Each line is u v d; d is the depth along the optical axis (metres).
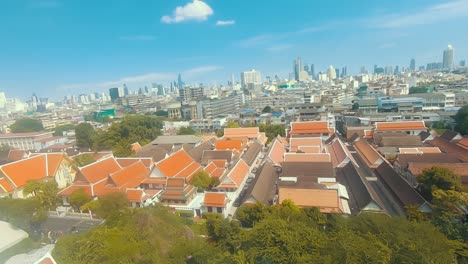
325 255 23.98
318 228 32.19
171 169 53.72
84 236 30.02
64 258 26.25
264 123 106.75
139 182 51.81
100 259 25.73
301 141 69.69
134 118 97.69
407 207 36.53
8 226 38.25
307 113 109.06
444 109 97.88
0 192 47.97
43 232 38.34
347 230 28.59
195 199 48.38
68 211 45.88
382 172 52.34
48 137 113.50
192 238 32.56
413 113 94.31
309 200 40.00
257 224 30.53
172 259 27.84
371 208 38.44
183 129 106.12
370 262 22.55
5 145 94.56
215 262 26.44
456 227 30.75
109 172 53.66
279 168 57.88
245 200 43.00
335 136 76.50
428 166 48.50
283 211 35.22
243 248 28.84
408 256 23.47
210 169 58.41
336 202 38.94
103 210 38.28
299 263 23.47
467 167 46.44
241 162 58.16
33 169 54.06
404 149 60.81
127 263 25.28
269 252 25.17
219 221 34.62
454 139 66.00
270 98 177.88
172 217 36.78
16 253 32.81
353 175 49.25
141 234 30.75
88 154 68.19
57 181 55.97
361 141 72.31
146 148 79.56
